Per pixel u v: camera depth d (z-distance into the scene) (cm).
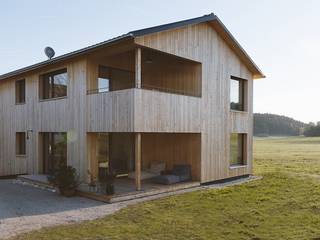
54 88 1372
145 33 989
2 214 793
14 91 1600
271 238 615
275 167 1952
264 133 10912
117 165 1325
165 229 671
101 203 917
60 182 1017
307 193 1040
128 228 676
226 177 1385
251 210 823
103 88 1264
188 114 1180
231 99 1461
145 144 1414
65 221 731
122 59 1288
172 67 1351
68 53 1141
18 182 1312
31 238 614
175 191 1105
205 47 1280
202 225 700
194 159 1269
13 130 1606
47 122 1355
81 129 1171
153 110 1029
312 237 614
